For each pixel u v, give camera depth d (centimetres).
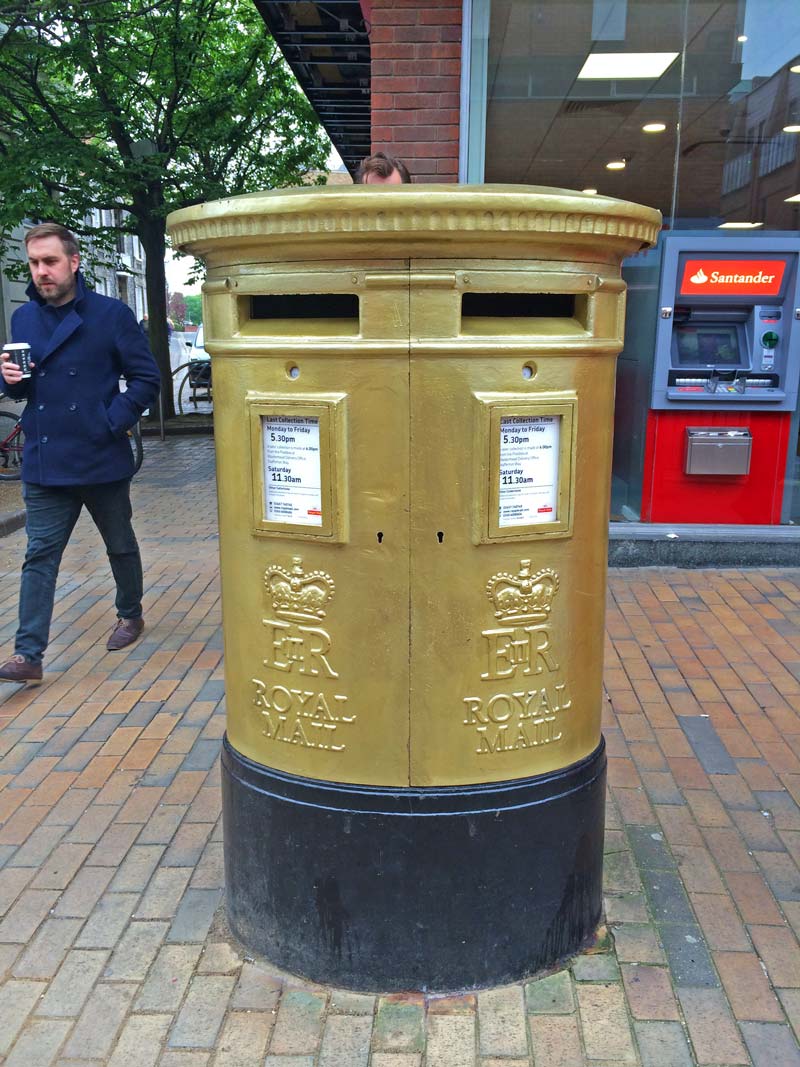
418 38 602
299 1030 209
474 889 212
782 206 591
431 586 197
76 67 1297
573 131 612
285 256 189
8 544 681
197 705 390
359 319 191
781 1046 204
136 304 3584
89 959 234
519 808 210
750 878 266
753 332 577
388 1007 215
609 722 370
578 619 212
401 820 206
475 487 192
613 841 284
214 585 564
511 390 191
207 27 1355
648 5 587
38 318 402
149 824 298
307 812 211
